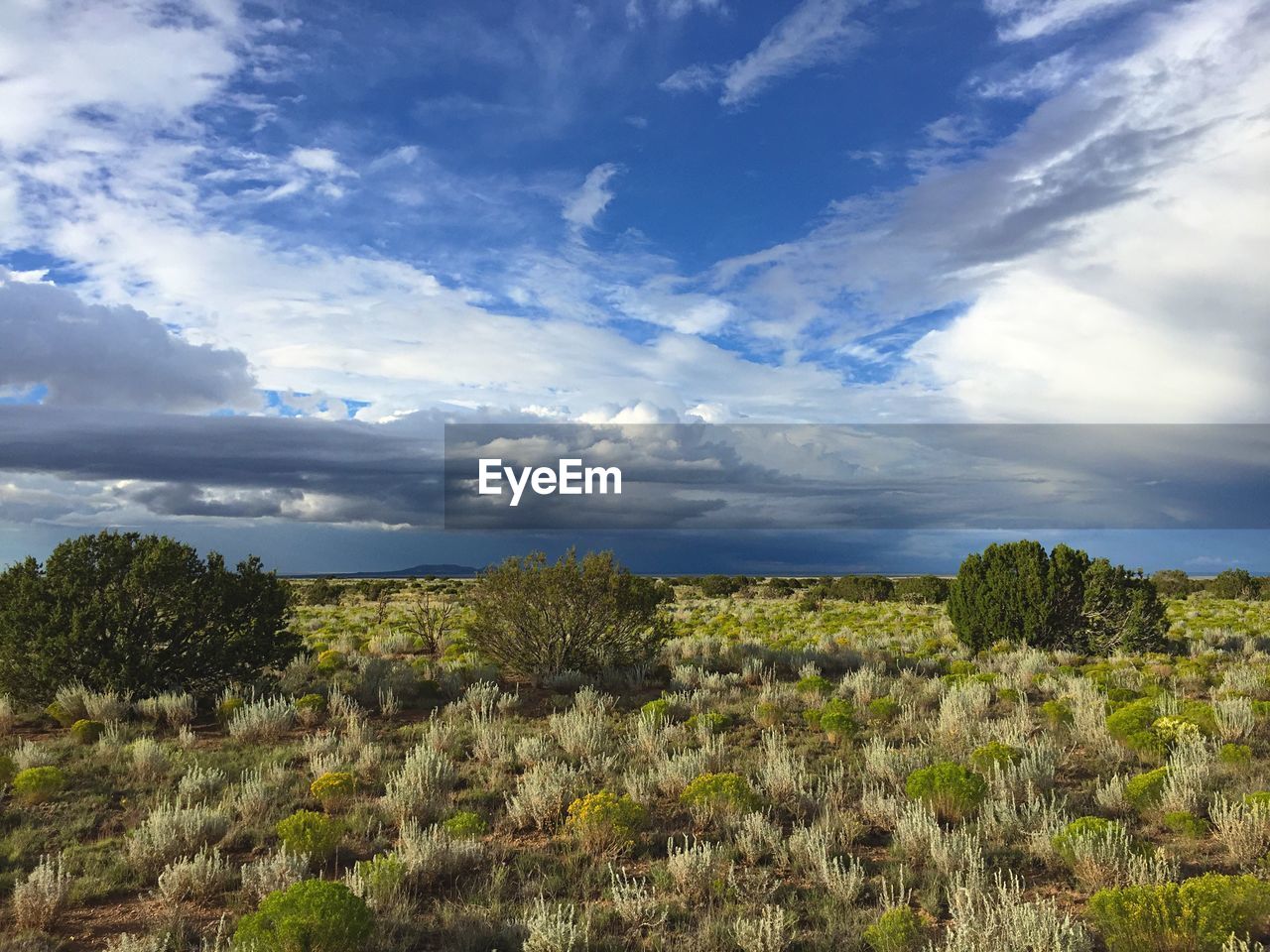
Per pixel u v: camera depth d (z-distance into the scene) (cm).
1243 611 3484
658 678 1517
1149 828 687
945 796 703
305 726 1109
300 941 440
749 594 5388
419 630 2148
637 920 513
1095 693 1251
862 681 1341
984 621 2038
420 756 845
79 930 527
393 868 557
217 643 1257
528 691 1406
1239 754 827
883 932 464
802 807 740
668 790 803
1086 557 2025
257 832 685
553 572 1494
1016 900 498
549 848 670
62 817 730
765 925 475
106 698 1119
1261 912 470
